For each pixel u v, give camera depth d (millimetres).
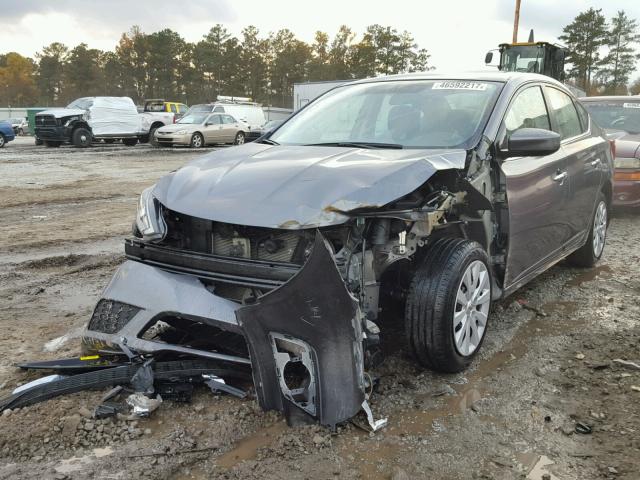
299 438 2762
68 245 6891
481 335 3633
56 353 3768
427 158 3289
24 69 99125
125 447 2709
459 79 4406
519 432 2916
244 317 2811
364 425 2916
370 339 2957
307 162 3377
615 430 2936
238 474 2525
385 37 86062
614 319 4496
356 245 2988
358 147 3855
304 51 94375
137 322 3125
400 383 3377
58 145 24125
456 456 2707
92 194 11062
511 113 4109
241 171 3387
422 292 3260
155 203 3430
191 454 2668
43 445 2709
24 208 9500
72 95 94438
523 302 4848
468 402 3195
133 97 95188
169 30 94750
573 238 5203
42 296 4973
